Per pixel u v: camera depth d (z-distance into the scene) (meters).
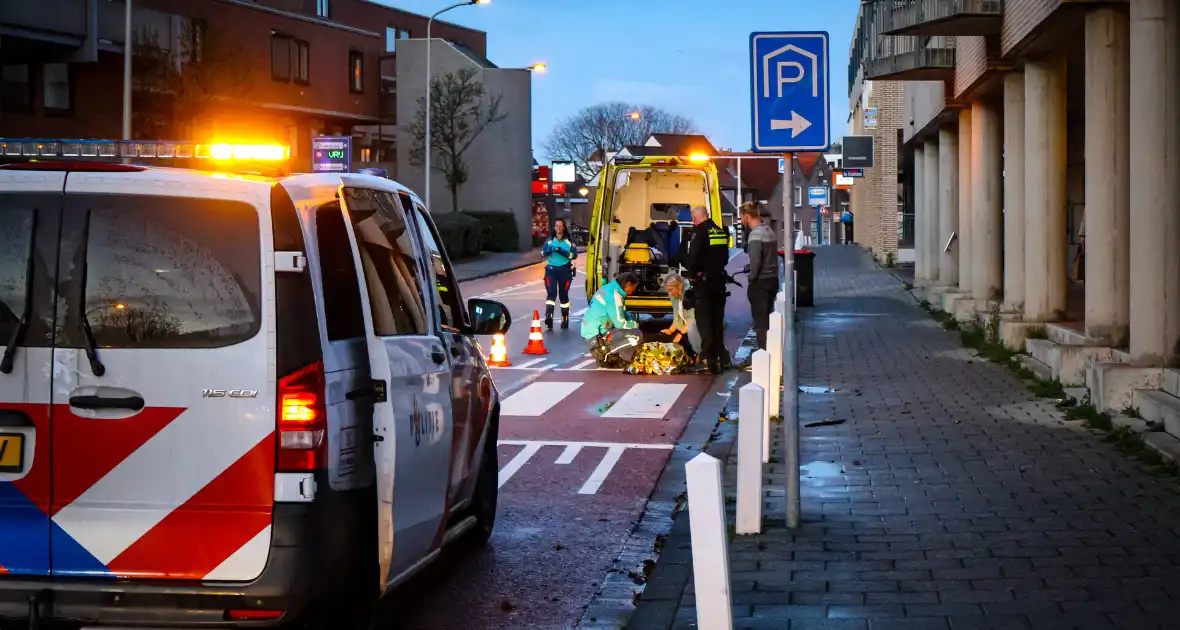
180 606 4.61
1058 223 16.64
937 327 22.14
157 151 6.38
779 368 12.27
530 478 9.73
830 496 8.58
